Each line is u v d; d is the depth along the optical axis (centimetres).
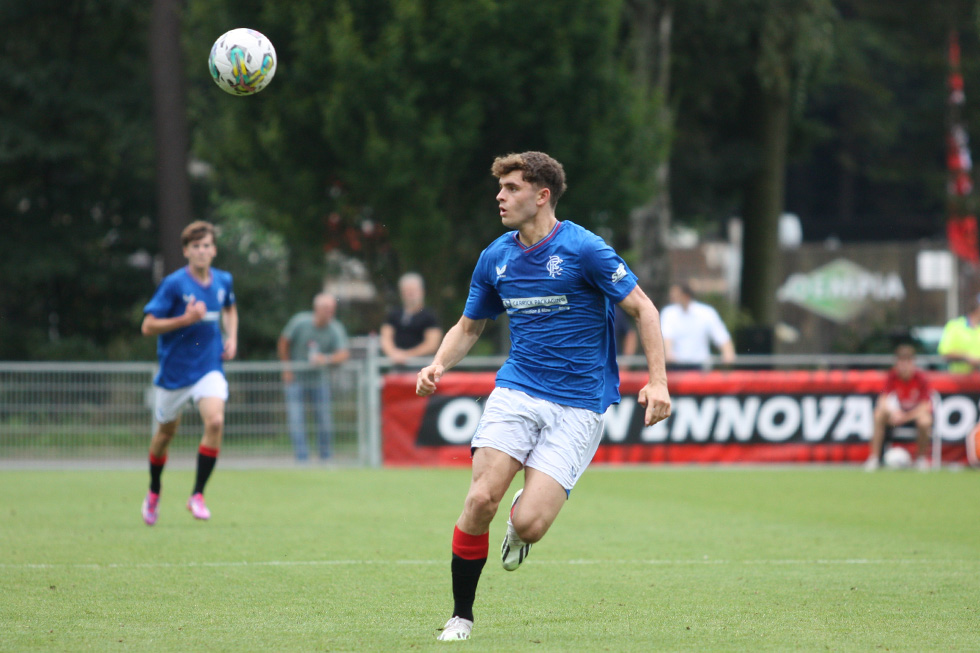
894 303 12538
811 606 2102
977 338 5547
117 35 8356
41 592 2195
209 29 6656
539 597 2192
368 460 5241
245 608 2052
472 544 1798
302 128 6512
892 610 2062
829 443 5234
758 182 9431
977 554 2788
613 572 2498
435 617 1978
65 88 8050
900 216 15625
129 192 8512
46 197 8388
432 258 6525
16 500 3878
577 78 6444
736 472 5038
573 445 1819
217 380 3184
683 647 1739
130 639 1780
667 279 7888
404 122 6166
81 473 4984
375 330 7612
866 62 10188
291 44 6300
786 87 8375
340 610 2038
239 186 6969
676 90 8831
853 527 3284
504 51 6250
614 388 1900
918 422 5138
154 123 7212
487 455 1797
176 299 3127
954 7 9969
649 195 6800
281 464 5169
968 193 10462
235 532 3092
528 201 1814
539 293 1825
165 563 2564
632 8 7575
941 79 10531
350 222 6850
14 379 5144
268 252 8044
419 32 6109
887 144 11606
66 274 8125
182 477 4784
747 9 7944
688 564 2616
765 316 9438
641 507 3769
